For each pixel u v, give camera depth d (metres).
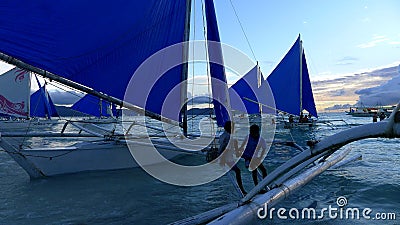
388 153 13.57
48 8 6.15
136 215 5.86
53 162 8.60
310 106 30.59
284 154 13.19
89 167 9.03
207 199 6.82
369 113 66.81
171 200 6.76
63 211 6.05
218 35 8.97
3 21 5.73
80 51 6.74
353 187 7.38
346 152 11.66
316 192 6.99
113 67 7.36
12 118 33.22
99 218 5.71
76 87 6.86
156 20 8.09
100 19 6.92
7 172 9.67
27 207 6.30
